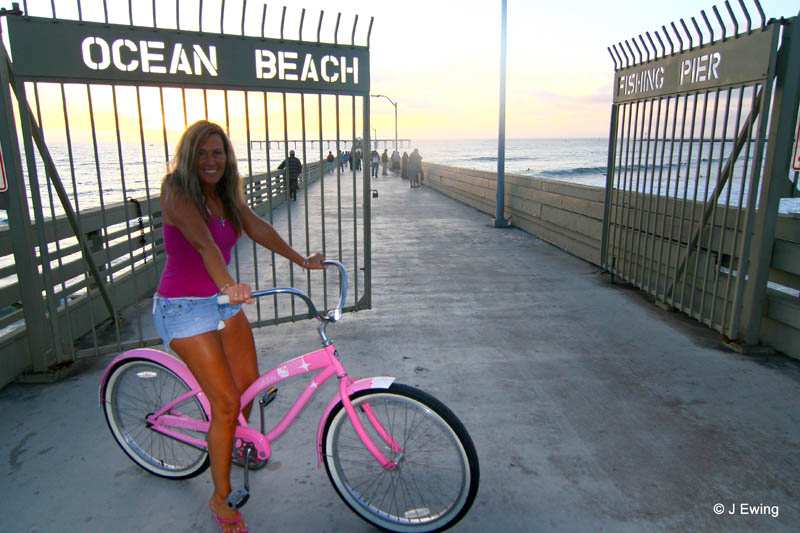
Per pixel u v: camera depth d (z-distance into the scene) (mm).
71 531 2420
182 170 2131
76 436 3197
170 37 3881
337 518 2496
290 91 4375
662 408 3496
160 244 6793
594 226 7488
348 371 4062
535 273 7117
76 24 3629
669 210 5559
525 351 4438
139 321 4348
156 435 2838
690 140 4887
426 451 2713
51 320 3943
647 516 2496
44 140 3777
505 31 10422
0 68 3521
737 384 3824
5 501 2623
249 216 2479
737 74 4227
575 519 2477
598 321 5168
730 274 4453
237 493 2338
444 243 9383
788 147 3988
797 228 4031
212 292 2268
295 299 6008
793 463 2902
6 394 3719
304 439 3141
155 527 2445
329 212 14109
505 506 2561
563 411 3459
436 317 5305
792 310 4145
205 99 4094
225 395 2266
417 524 2355
